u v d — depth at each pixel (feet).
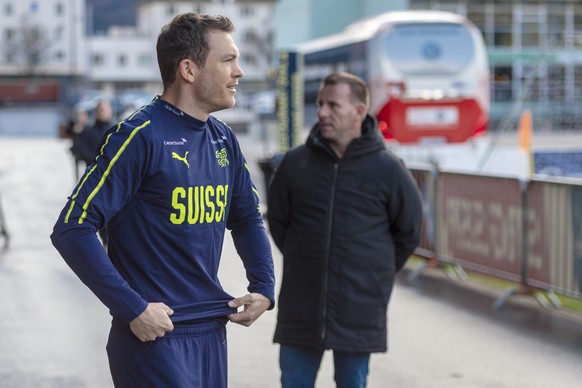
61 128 113.50
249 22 407.44
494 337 26.18
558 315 29.12
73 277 35.22
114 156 10.71
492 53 159.94
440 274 36.78
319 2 172.55
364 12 171.32
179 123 11.09
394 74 78.89
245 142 147.43
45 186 79.30
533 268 30.35
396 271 16.55
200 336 11.24
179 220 10.98
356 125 16.05
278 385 21.30
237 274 35.99
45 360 23.38
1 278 35.06
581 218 27.76
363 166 15.92
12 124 224.33
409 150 78.89
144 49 406.41
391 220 16.10
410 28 79.05
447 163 79.36
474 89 79.51
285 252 16.22
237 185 11.88
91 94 260.83
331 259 15.76
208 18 11.16
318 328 15.69
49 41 351.87
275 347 24.82
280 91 58.03
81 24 366.63
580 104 104.58
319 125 16.15
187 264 11.12
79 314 28.71
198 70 11.05
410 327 27.45
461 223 34.58
